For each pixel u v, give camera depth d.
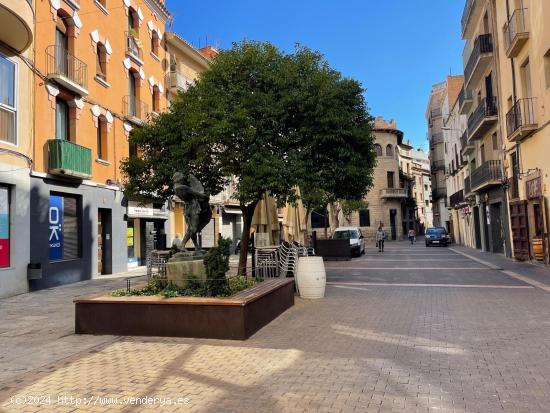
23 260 12.86
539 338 6.36
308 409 4.04
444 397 4.25
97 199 17.27
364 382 4.70
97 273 16.98
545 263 16.34
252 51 12.40
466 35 27.73
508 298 9.84
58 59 15.41
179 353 5.92
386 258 24.56
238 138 11.26
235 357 5.69
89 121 17.02
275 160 11.29
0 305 10.67
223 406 4.15
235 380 4.84
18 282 12.57
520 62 17.89
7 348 6.41
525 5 17.05
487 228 28.05
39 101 14.02
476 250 30.17
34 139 13.69
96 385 4.75
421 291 11.25
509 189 20.80
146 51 22.48
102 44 18.34
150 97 22.70
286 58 12.86
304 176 12.10
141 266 21.52
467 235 36.84
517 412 3.90
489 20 22.59
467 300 9.70
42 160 14.03
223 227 32.72
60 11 15.55
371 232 56.00
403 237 60.53
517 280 13.03
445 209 56.72
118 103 19.44
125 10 20.36
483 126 24.02
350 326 7.39
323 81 12.32
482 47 22.42
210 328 6.70
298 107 11.99
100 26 18.12
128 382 4.83
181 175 8.72
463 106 30.19
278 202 12.43
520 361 5.33
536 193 16.86
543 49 15.34
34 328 7.88
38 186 13.80
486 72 24.17
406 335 6.71
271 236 18.66
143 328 6.98
